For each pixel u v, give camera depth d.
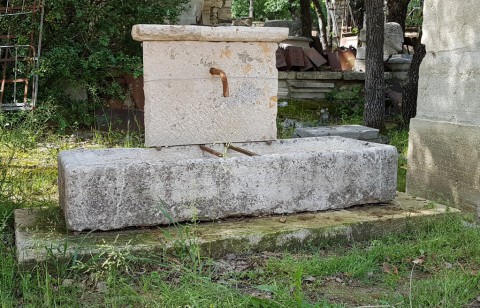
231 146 4.77
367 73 9.30
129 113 9.37
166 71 4.51
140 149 4.68
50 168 6.71
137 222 3.97
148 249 3.71
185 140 4.64
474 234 4.31
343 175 4.53
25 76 9.12
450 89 5.13
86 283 3.47
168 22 11.05
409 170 5.64
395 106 10.55
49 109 8.70
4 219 4.45
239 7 27.80
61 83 9.20
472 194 4.86
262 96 4.84
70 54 9.01
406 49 13.85
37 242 3.72
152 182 3.98
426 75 5.45
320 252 4.06
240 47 4.71
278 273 3.64
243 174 4.22
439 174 5.23
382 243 4.16
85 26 9.33
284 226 4.12
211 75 4.64
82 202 3.85
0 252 3.74
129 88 9.48
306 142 5.23
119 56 9.27
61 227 4.07
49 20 9.12
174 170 4.02
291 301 3.10
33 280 3.38
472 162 4.85
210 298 3.12
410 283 3.30
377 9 9.12
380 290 3.50
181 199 4.06
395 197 4.90
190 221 4.12
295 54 11.08
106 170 3.87
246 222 4.20
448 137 5.11
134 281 3.52
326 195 4.49
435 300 3.22
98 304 3.19
